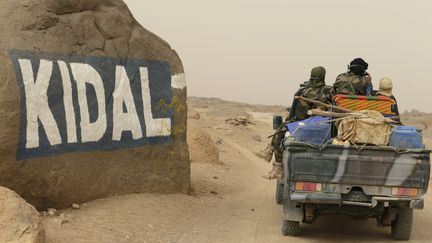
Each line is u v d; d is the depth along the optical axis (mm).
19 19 8969
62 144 9227
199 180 15094
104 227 8633
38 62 8945
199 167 17953
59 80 9258
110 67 10375
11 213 6680
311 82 10148
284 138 9469
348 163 8367
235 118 42219
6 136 8273
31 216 6844
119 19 10664
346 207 8930
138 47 11039
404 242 9141
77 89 9602
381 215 9195
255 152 27609
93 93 9930
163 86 11539
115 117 10383
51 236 7555
